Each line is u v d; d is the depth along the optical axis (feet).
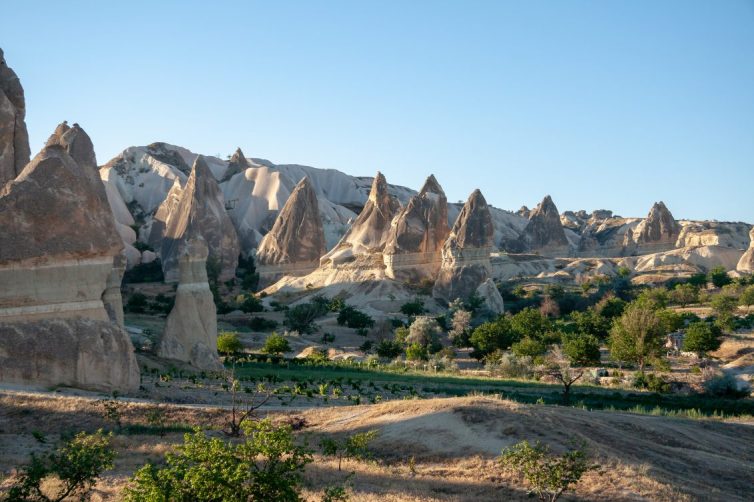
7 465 81.30
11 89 163.32
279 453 55.57
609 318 326.85
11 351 116.16
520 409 93.66
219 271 514.68
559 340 263.29
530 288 452.76
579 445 82.64
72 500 68.03
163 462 82.07
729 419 128.36
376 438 90.48
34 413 103.19
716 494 74.33
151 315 360.48
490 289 400.88
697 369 208.54
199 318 178.40
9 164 157.89
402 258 447.01
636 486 72.74
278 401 132.05
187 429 100.83
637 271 521.24
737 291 399.03
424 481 75.66
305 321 338.34
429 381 185.47
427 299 426.92
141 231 587.27
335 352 266.57
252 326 350.84
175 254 505.66
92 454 67.62
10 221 120.06
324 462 83.56
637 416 108.88
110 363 123.13
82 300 125.08
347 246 490.08
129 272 516.73
